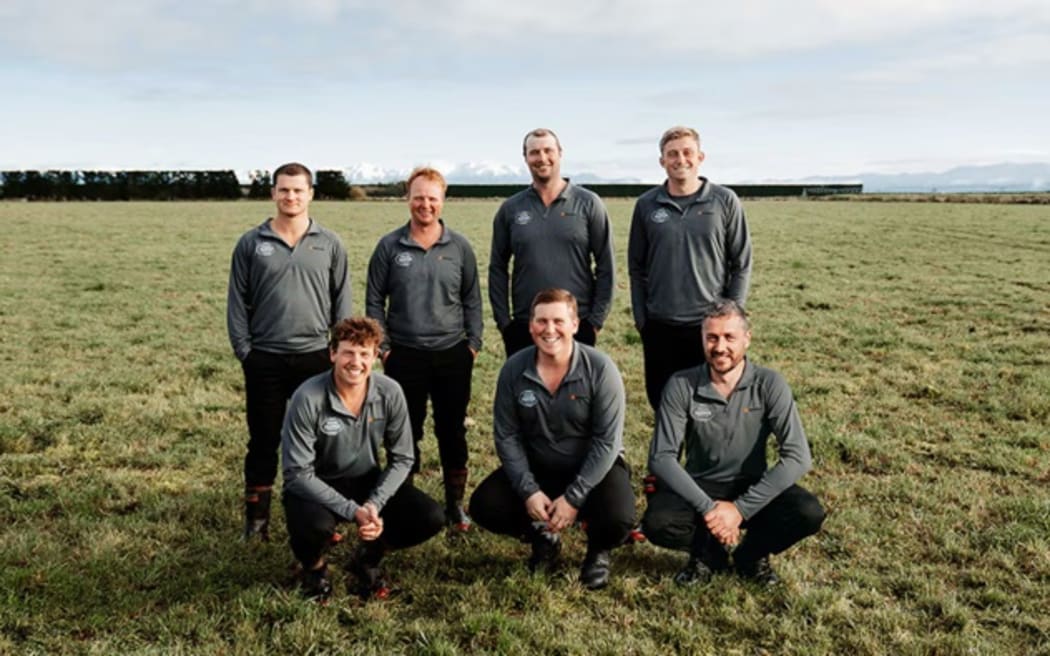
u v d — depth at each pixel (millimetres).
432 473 5184
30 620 3332
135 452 5457
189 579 3697
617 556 4012
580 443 3850
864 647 3174
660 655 3164
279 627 3336
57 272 15227
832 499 4676
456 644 3186
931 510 4469
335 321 4551
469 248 4570
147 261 17312
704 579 3713
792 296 12648
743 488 3820
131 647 3174
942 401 6742
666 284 4625
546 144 4426
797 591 3576
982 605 3477
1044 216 32000
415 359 4465
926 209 39219
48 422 6043
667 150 4531
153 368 7887
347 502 3514
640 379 7707
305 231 4348
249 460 4285
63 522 4305
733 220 4582
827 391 7078
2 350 8633
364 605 3541
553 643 3193
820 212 38219
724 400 3711
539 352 3787
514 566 3885
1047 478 4922
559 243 4551
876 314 11039
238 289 4324
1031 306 11242
